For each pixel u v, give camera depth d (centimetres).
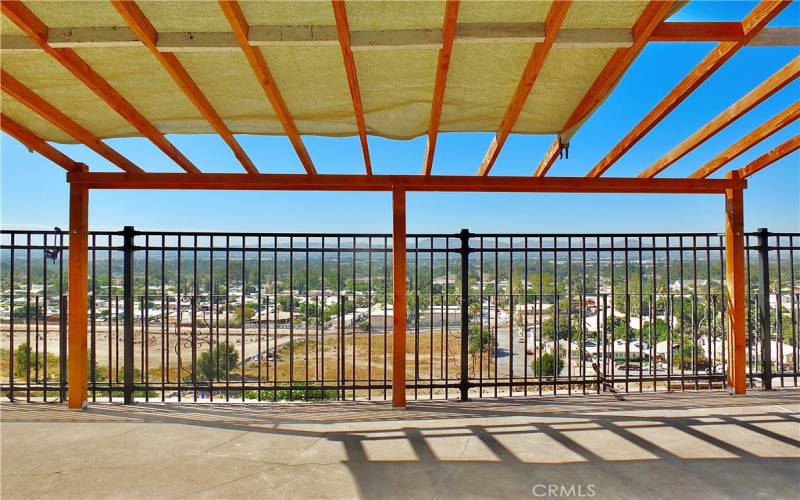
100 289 603
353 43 280
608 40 284
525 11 279
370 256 508
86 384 479
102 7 265
